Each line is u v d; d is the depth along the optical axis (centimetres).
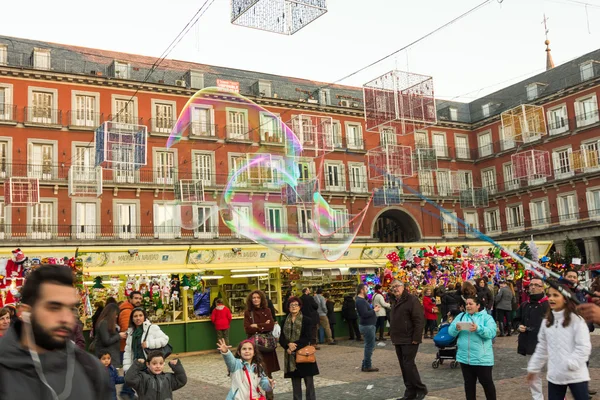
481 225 4944
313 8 1105
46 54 3547
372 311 1220
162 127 3756
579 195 4247
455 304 1459
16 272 1495
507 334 1742
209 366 1467
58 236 3375
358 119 4497
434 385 1015
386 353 1523
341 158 4362
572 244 3953
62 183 3406
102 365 255
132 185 3591
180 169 3762
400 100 3325
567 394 873
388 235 5678
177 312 1792
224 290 2038
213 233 3791
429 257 2075
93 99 3588
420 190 4638
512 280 2164
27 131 3384
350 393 984
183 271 1756
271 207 2669
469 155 5025
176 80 3925
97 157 3022
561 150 4384
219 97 3894
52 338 236
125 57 4053
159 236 3656
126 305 1284
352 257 2053
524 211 4625
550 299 582
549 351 578
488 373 712
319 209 2889
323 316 1861
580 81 4375
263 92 4197
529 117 4288
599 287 1012
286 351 851
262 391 673
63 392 232
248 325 867
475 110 5253
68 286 245
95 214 3500
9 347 229
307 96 4541
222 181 3853
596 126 4141
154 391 606
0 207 3284
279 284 2002
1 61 3409
